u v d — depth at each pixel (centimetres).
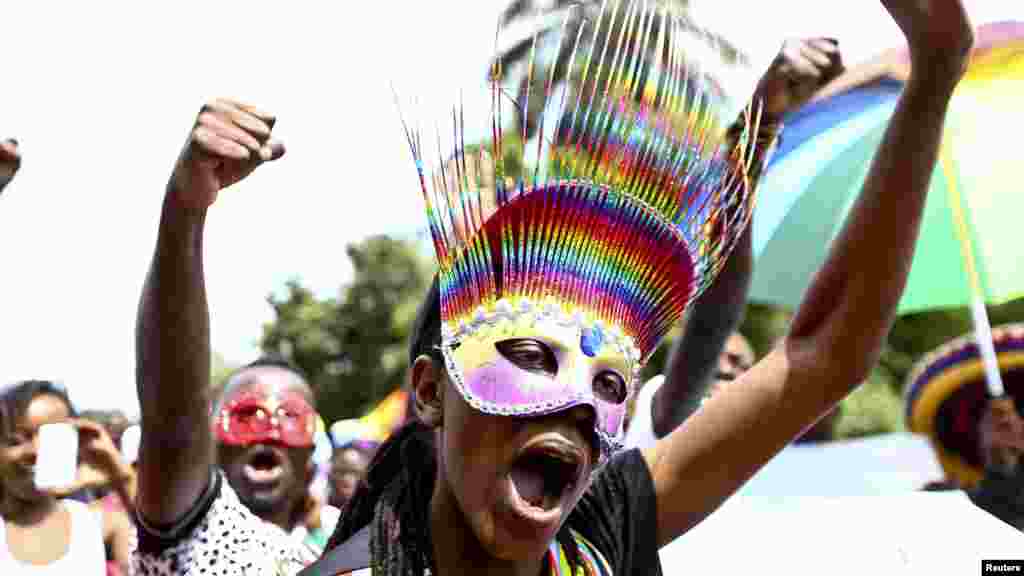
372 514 212
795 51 242
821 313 231
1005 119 449
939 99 220
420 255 2023
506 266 190
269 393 397
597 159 192
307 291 2072
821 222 454
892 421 1438
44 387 429
